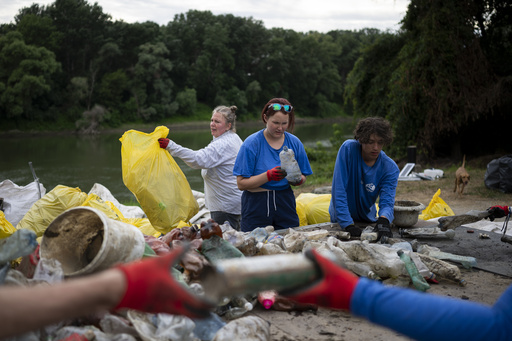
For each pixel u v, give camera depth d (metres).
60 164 32.50
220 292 0.98
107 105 76.19
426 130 19.09
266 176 4.27
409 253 3.35
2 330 0.87
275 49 104.69
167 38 95.94
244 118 93.25
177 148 4.71
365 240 3.69
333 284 1.10
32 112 68.50
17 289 0.92
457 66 18.92
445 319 1.13
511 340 1.13
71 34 80.94
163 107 80.12
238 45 101.25
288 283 1.05
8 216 5.03
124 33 84.19
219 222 5.07
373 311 1.13
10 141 55.12
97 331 2.10
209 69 92.94
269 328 2.43
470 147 22.38
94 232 2.51
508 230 5.27
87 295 0.92
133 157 4.54
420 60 19.02
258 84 98.31
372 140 4.29
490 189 11.81
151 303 0.96
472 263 3.69
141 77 80.69
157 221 4.54
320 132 62.97
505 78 19.09
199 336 2.37
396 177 4.59
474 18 20.94
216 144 4.89
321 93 114.19
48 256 2.44
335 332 2.64
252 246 3.20
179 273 2.61
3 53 67.56
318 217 5.70
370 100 22.95
